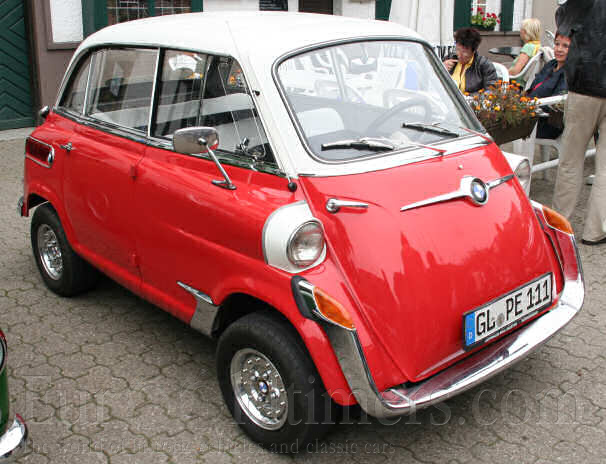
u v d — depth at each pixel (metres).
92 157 3.90
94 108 4.09
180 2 9.76
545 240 3.38
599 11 4.91
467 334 2.87
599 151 5.27
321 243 2.76
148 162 3.53
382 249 2.75
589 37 4.99
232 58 3.11
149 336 4.14
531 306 3.16
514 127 5.59
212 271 3.14
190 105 3.35
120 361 3.86
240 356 3.07
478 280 2.93
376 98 3.30
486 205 3.10
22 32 8.93
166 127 3.50
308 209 2.80
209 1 10.02
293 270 2.74
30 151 4.53
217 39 3.24
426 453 3.07
